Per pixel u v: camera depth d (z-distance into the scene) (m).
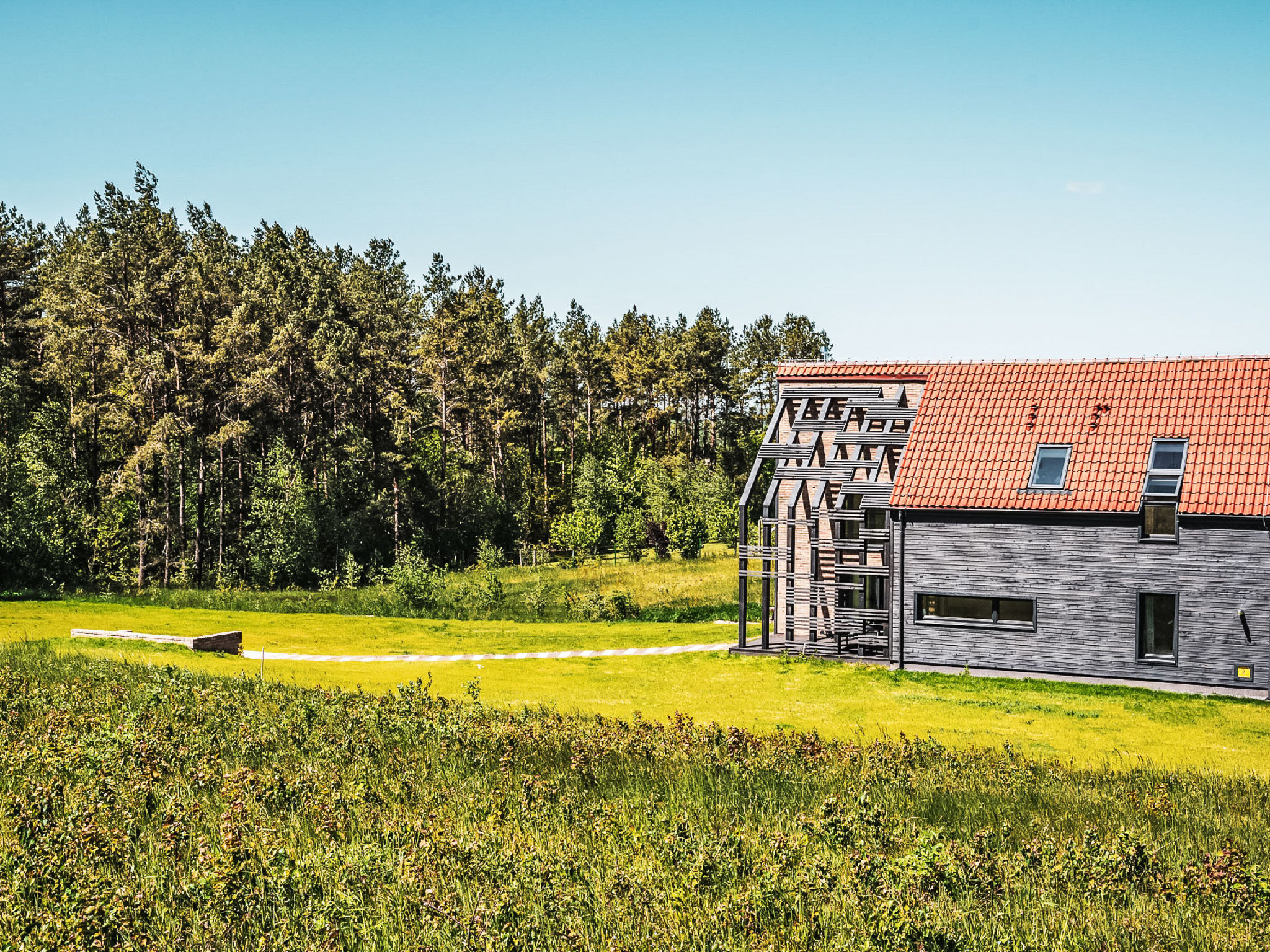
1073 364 28.83
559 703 22.73
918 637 27.50
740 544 29.91
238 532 56.81
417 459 64.50
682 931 7.26
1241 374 26.66
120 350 49.56
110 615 36.25
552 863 8.66
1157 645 25.33
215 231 69.81
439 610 41.22
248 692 18.59
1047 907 8.14
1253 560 24.17
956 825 11.51
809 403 31.20
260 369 54.12
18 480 47.78
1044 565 26.16
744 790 12.47
